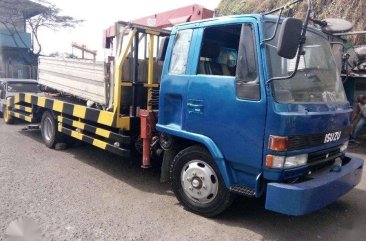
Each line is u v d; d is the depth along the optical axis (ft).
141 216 14.25
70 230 12.75
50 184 17.51
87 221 13.55
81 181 18.26
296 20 10.57
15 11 97.40
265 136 11.86
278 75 12.03
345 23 15.92
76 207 14.83
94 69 19.63
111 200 15.83
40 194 16.07
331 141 13.48
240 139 12.57
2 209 14.17
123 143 17.63
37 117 27.94
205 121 13.60
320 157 13.38
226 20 13.29
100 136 19.75
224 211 15.05
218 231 13.25
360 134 33.91
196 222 13.91
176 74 14.83
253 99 12.10
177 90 14.64
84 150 25.14
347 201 17.15
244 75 12.39
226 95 12.89
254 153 12.23
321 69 14.06
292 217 14.84
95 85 19.72
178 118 14.84
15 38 100.37
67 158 22.79
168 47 15.43
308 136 12.30
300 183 11.85
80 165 21.27
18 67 99.30
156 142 16.67
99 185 17.78
